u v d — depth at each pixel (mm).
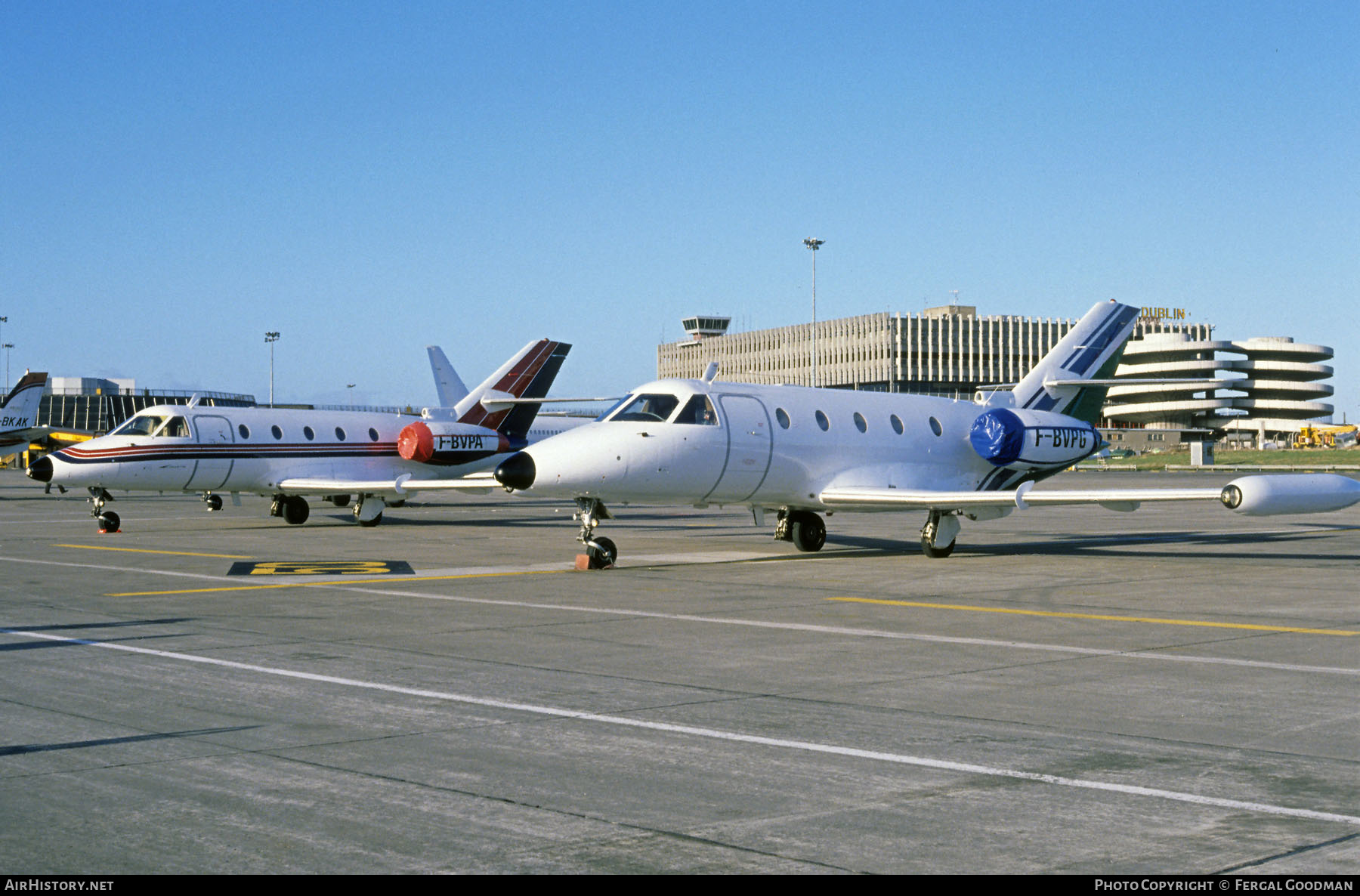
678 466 21719
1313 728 8602
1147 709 9289
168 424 32344
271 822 6355
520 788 7012
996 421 25969
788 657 11781
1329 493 20469
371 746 8023
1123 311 29672
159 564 22156
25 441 55250
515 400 38656
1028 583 18703
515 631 13523
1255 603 16203
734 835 6172
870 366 150000
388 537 29906
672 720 8867
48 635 13133
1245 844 6008
